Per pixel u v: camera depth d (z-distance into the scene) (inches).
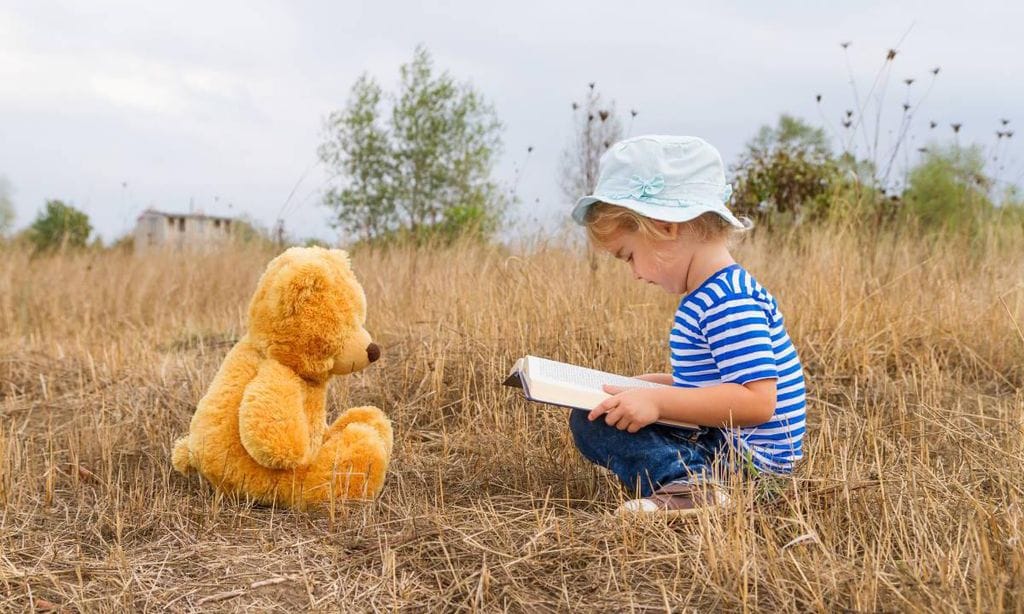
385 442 121.3
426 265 267.0
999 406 144.1
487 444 137.7
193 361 186.4
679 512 96.7
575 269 216.5
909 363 173.5
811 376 164.9
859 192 266.8
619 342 169.3
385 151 487.5
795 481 97.8
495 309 186.1
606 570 88.8
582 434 107.3
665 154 104.3
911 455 118.0
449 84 483.2
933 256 234.7
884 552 87.7
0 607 84.7
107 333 240.2
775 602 79.9
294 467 109.6
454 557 93.0
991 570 76.2
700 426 103.3
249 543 100.7
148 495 116.4
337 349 112.0
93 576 92.3
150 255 378.3
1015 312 179.6
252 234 381.4
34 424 155.1
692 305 103.7
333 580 90.7
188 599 87.0
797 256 239.0
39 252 427.2
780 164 329.7
